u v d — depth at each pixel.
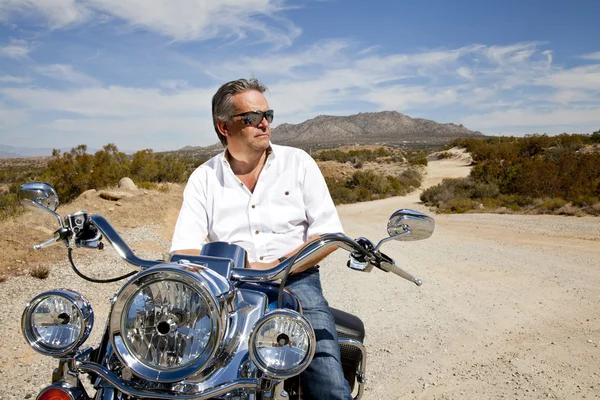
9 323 5.67
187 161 30.66
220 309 1.67
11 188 19.03
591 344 5.64
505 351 5.45
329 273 9.47
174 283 1.66
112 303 1.78
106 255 9.27
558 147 54.94
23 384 4.31
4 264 8.06
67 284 7.36
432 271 9.78
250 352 1.70
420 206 31.14
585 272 9.60
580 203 21.44
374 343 5.74
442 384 4.59
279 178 2.67
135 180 21.69
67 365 1.86
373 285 8.52
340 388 2.21
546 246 12.88
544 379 4.69
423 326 6.34
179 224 2.63
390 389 4.49
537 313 6.91
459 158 77.88
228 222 2.64
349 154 92.94
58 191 19.11
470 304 7.38
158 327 1.68
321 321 2.41
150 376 1.66
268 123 2.63
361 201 41.84
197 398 1.67
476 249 12.52
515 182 30.16
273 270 2.00
